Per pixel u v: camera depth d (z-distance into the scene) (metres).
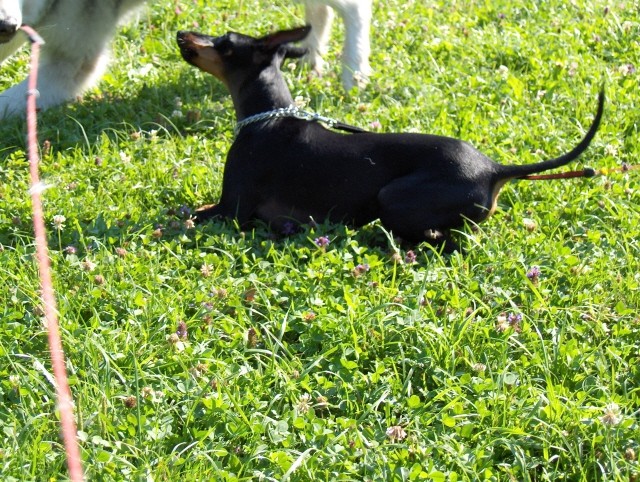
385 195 4.70
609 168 5.64
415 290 4.44
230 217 4.92
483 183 4.72
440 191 4.65
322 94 6.52
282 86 5.13
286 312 4.25
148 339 3.98
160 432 3.48
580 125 6.18
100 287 4.26
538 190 5.42
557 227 5.09
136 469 3.29
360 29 6.84
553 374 3.98
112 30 6.69
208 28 7.52
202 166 5.52
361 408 3.74
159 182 5.41
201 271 4.46
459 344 4.09
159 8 7.80
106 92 6.59
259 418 3.61
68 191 5.20
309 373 3.93
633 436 3.60
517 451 3.51
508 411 3.69
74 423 3.42
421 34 7.71
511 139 5.99
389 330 4.12
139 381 3.75
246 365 3.87
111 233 4.76
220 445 3.47
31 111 3.78
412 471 3.33
